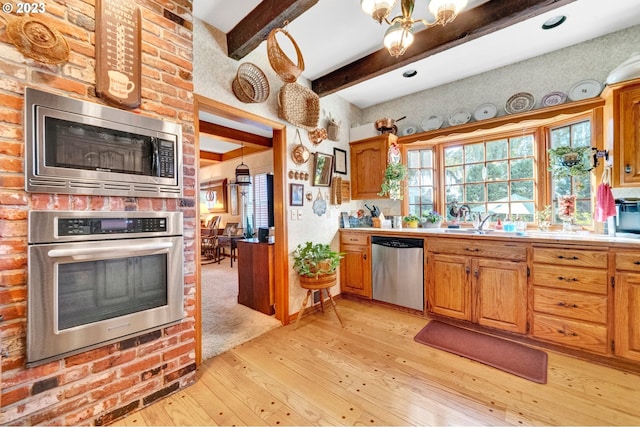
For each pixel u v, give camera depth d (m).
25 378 1.16
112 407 1.39
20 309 1.15
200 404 1.54
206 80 2.04
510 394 1.59
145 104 1.53
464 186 3.21
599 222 2.28
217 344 2.24
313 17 2.04
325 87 2.93
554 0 1.65
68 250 1.23
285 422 1.40
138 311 1.49
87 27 1.33
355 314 2.87
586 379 1.71
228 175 6.69
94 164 1.33
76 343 1.27
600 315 1.85
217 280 4.48
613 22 2.11
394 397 1.58
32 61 1.18
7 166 1.12
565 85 2.45
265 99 2.43
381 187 3.25
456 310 2.51
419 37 2.22
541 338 2.08
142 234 1.49
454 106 3.09
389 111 3.63
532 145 2.76
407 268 2.84
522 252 2.16
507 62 2.70
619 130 1.96
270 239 3.16
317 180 3.06
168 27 1.65
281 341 2.29
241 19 2.04
